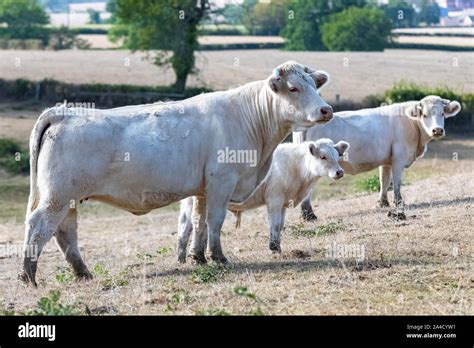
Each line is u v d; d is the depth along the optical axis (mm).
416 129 19812
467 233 15062
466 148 42875
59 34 81875
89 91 57062
